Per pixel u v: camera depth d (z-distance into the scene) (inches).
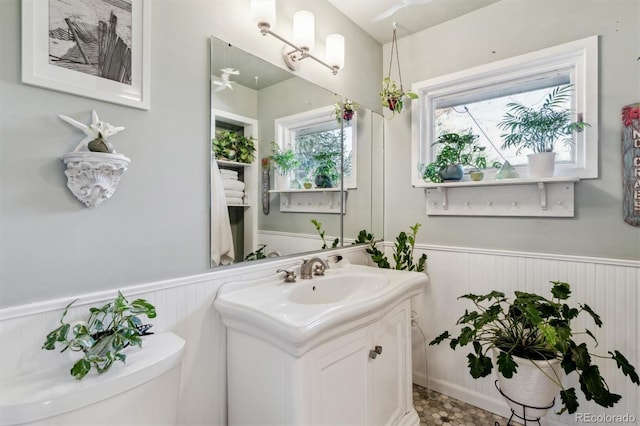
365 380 48.2
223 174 50.0
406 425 58.8
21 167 31.2
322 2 70.7
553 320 53.3
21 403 26.2
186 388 44.3
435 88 80.4
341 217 75.6
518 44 68.1
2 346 29.9
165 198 42.5
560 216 63.0
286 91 61.5
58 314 33.2
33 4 31.7
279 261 59.1
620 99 57.2
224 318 46.7
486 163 74.7
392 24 80.5
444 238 78.4
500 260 69.9
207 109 47.6
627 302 56.5
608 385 58.2
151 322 40.9
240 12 52.7
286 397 38.2
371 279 62.4
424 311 80.7
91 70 35.6
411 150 83.6
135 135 39.4
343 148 76.2
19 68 31.0
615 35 57.7
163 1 42.3
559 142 65.5
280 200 60.4
